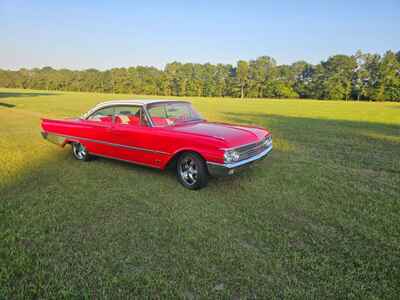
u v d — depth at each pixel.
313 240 3.08
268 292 2.32
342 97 73.31
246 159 4.41
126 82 89.75
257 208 3.89
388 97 66.06
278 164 6.07
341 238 3.13
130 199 4.21
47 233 3.24
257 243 3.03
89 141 5.85
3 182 4.86
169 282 2.43
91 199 4.20
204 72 91.19
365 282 2.44
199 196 4.32
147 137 4.87
